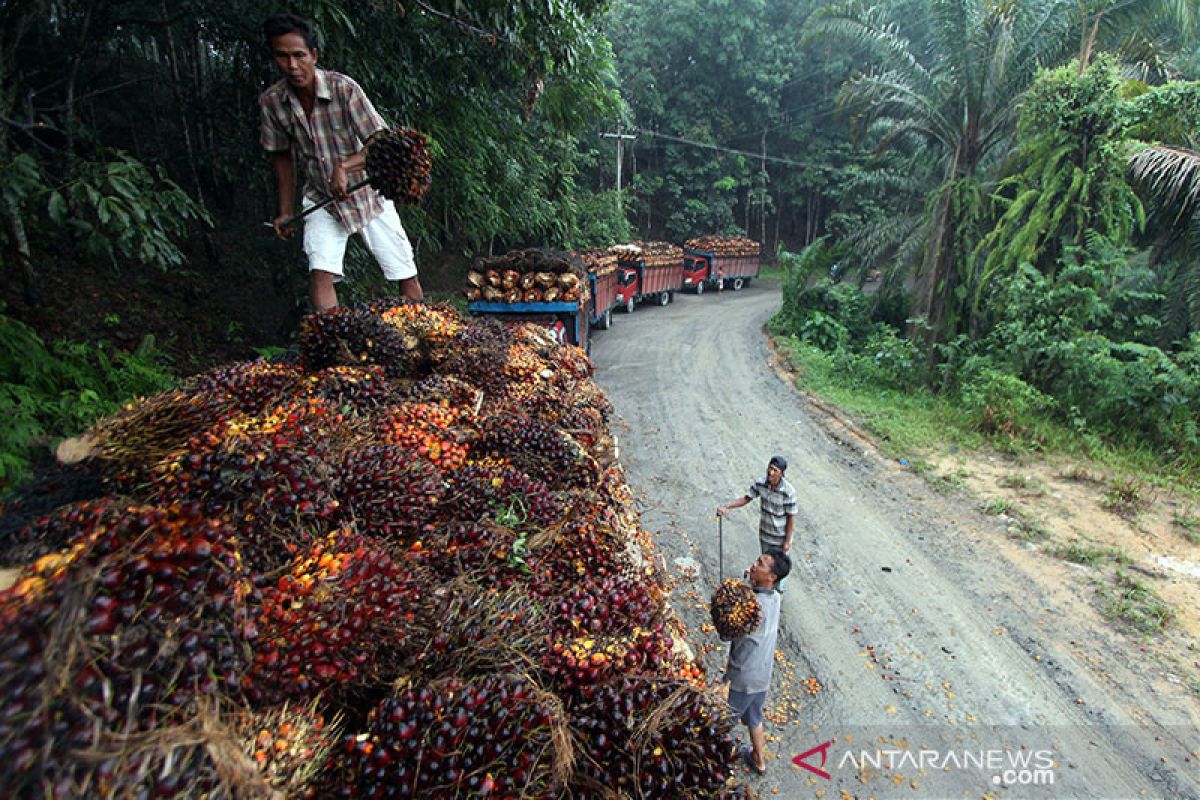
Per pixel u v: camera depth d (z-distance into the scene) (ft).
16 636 2.81
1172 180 32.53
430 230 35.22
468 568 5.74
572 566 6.36
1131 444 31.24
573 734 4.39
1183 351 32.58
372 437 7.44
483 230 39.91
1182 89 32.48
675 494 25.86
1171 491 26.43
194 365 21.39
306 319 9.98
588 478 8.62
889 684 15.57
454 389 9.63
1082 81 34.63
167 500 5.03
